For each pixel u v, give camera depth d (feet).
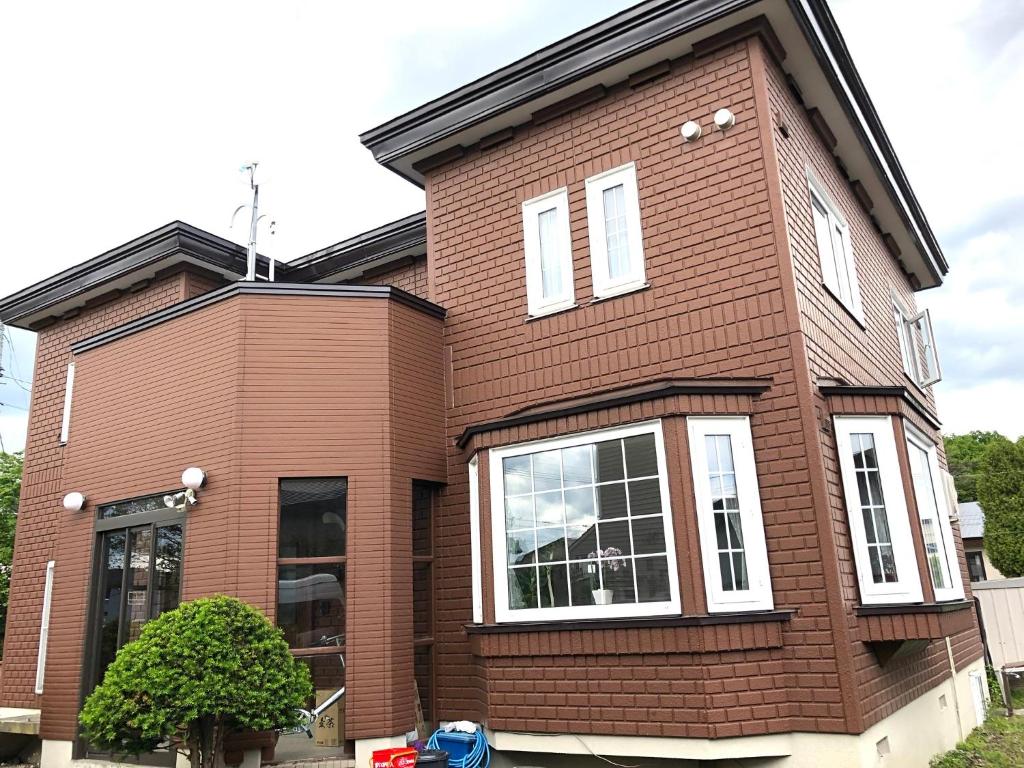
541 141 29.81
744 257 24.21
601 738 21.90
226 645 20.16
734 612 20.79
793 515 21.59
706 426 22.35
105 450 30.42
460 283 30.73
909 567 22.35
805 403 22.13
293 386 26.48
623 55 26.99
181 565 26.20
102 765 26.58
